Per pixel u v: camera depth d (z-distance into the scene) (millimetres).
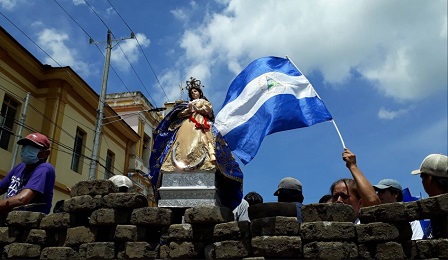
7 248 4758
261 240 4004
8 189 5441
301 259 3934
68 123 20922
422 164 4477
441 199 3758
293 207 4234
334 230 3953
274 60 6293
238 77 6316
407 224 3908
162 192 4902
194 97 5770
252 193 6754
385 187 5566
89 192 4836
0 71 17766
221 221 4352
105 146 24375
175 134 5422
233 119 5812
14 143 18156
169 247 4395
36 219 4891
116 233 4504
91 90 21969
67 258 4562
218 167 4969
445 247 3658
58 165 19875
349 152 4969
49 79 20188
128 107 28219
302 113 5805
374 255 3875
